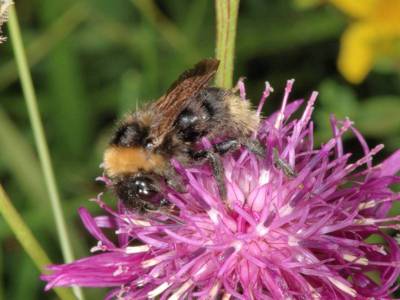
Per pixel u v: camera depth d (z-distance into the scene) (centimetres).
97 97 17
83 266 10
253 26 17
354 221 10
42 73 18
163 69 17
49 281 10
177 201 10
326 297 10
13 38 12
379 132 15
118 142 11
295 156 10
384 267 10
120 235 11
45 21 17
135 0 17
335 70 17
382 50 15
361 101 16
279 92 17
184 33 17
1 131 16
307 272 10
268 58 17
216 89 11
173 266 10
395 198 10
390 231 12
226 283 10
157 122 11
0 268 15
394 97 16
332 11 17
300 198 10
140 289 10
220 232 10
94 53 18
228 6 11
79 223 16
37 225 16
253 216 10
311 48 17
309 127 11
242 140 10
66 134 17
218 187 10
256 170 10
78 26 18
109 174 11
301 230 10
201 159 11
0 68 17
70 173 17
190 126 11
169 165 11
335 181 10
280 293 10
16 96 17
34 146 17
